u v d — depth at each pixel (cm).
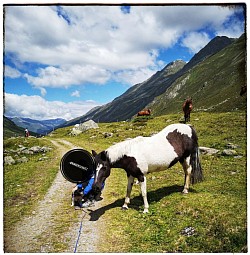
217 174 604
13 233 410
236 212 382
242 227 341
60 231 415
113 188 609
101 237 389
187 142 501
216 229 356
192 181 520
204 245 334
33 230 421
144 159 452
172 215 421
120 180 683
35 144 1688
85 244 371
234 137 1050
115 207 493
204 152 848
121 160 452
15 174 825
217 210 397
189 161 507
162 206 462
